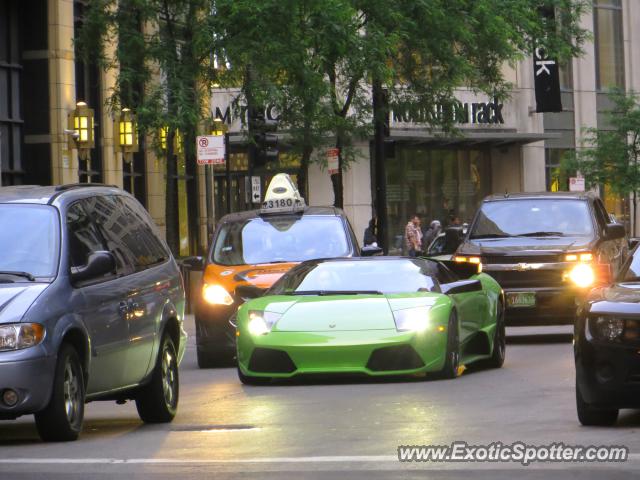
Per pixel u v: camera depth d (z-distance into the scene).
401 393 26.67
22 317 20.17
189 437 21.22
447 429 20.97
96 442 20.83
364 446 19.31
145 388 23.84
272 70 53.78
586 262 40.47
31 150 68.62
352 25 59.62
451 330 29.33
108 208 24.06
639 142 102.62
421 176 104.81
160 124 51.81
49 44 68.38
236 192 99.25
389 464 17.59
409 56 68.56
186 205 83.50
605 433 20.30
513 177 111.31
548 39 85.81
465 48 70.69
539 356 35.59
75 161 69.44
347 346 28.50
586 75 118.75
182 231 82.88
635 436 19.91
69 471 17.73
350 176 99.81
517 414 22.81
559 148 116.69
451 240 42.44
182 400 27.86
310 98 59.62
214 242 37.75
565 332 46.28
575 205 43.06
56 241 21.69
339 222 37.97
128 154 74.81
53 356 20.31
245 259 36.94
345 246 37.22
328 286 30.86
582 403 21.00
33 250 21.56
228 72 54.44
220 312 35.88
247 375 29.42
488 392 26.52
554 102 103.88
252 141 54.81
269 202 38.50
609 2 121.00
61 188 23.08
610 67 121.19
